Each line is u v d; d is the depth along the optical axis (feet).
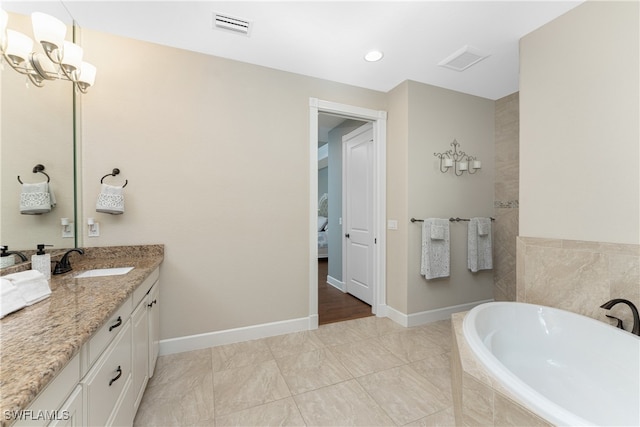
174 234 7.09
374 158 9.98
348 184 12.37
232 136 7.66
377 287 9.82
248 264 7.88
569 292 5.86
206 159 7.39
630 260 4.98
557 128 6.02
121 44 6.63
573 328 5.32
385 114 9.77
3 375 2.06
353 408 5.23
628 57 4.94
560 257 5.99
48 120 5.31
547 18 6.02
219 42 6.89
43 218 5.19
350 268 12.28
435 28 6.37
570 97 5.79
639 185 4.86
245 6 5.65
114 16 5.91
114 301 3.69
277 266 8.22
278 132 8.20
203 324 7.43
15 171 4.59
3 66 4.39
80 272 5.27
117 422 3.82
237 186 7.73
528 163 6.59
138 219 6.75
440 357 7.06
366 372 6.38
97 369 3.23
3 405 1.75
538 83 6.36
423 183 9.12
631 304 4.80
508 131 10.02
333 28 6.37
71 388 2.67
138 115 6.75
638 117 4.84
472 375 3.80
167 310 7.07
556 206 6.07
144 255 6.76
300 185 8.48
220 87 7.53
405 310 8.96
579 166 5.67
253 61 7.77
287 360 6.87
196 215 7.30
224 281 7.62
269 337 8.11
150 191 6.86
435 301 9.41
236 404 5.31
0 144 4.30
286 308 8.36
